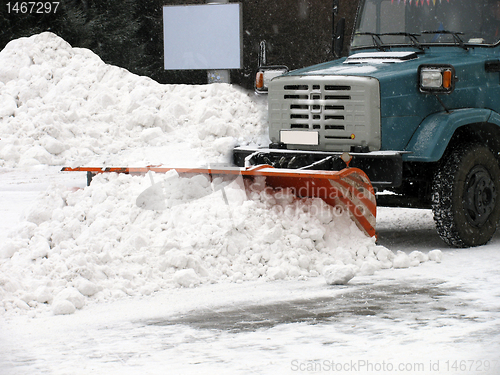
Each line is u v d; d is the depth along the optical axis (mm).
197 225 10844
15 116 26438
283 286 9820
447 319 7977
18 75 28234
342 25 14516
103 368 6699
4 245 10336
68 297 8922
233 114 27203
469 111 12359
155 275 10000
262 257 10625
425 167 12680
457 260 11359
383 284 9797
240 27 41594
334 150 12117
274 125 12695
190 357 6930
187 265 10164
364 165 11617
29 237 10766
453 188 12156
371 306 8633
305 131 12320
